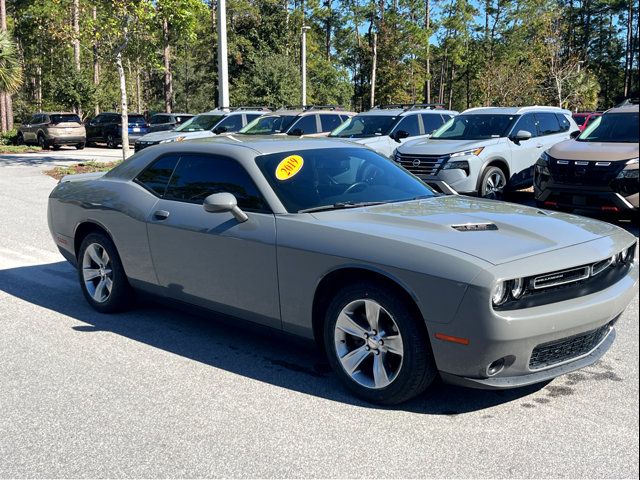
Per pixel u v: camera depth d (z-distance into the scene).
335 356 4.01
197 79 56.41
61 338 5.11
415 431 3.54
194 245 4.74
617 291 3.88
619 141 9.48
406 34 58.12
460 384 3.59
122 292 5.58
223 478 3.09
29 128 30.05
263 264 4.29
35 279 6.98
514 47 64.50
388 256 3.68
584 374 4.34
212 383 4.21
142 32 18.22
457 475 3.09
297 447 3.37
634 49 71.50
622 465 3.17
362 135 14.35
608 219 9.80
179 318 5.64
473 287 3.37
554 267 3.54
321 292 4.10
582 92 45.75
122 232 5.35
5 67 23.25
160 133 19.19
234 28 46.22
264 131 17.38
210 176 4.88
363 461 3.22
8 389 4.13
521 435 3.48
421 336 3.62
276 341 5.04
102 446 3.40
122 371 4.42
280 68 39.31
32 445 3.42
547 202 9.48
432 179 11.03
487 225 4.00
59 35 18.75
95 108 38.19
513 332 3.37
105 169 18.56
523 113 12.28
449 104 71.50
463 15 64.06
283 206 4.36
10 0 36.31
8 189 14.42
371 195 4.77
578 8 79.62
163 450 3.35
